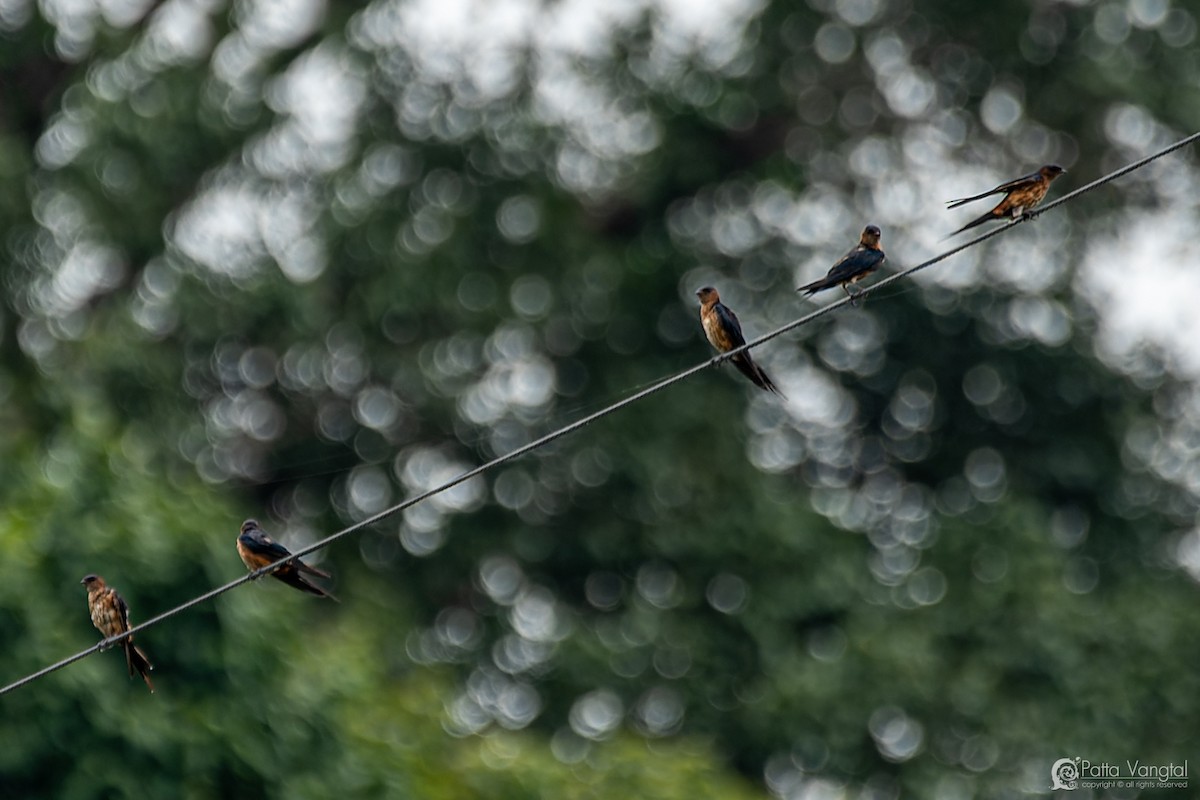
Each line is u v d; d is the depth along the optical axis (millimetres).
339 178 38406
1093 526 42281
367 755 24422
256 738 23125
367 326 38094
